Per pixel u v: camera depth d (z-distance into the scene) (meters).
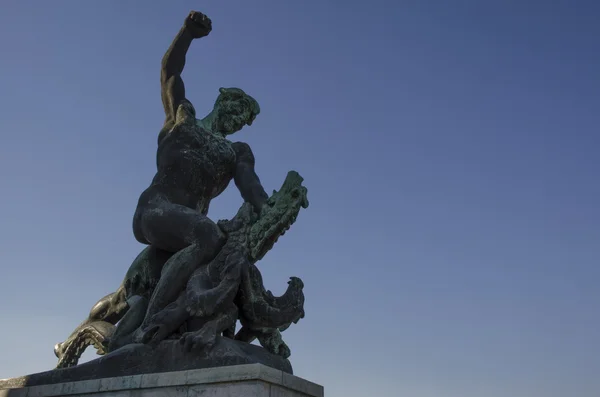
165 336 6.27
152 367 6.11
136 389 5.91
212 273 6.63
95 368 6.30
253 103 8.17
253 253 6.85
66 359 7.70
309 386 6.14
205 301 6.25
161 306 6.56
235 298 6.66
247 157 8.02
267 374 5.56
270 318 6.61
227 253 6.70
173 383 5.76
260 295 6.66
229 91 8.12
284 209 7.03
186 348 6.00
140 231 7.36
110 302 7.86
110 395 6.00
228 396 5.52
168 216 6.99
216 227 6.90
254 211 7.46
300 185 7.18
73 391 6.20
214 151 7.62
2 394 6.52
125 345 6.49
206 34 8.30
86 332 7.76
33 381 6.51
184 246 6.94
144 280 7.49
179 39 8.15
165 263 7.00
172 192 7.36
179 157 7.43
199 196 7.50
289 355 7.05
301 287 7.05
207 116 8.13
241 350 6.17
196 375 5.70
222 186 7.86
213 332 6.10
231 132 8.10
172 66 8.08
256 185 7.68
